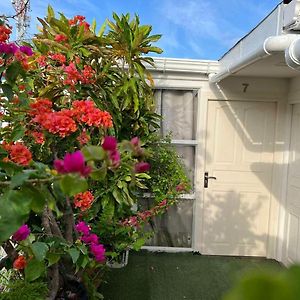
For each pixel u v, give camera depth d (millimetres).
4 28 1463
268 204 4027
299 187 3553
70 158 753
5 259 1716
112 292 3061
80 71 2445
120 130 3104
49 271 1929
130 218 2992
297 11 2193
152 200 3936
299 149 3582
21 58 1516
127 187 2713
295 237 3592
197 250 4055
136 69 2967
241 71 3391
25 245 1350
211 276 3445
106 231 2721
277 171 3951
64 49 2510
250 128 3969
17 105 1690
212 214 4059
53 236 1699
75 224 2221
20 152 1263
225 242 4078
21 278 1989
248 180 4020
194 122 4012
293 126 3762
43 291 1773
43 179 897
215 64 3789
